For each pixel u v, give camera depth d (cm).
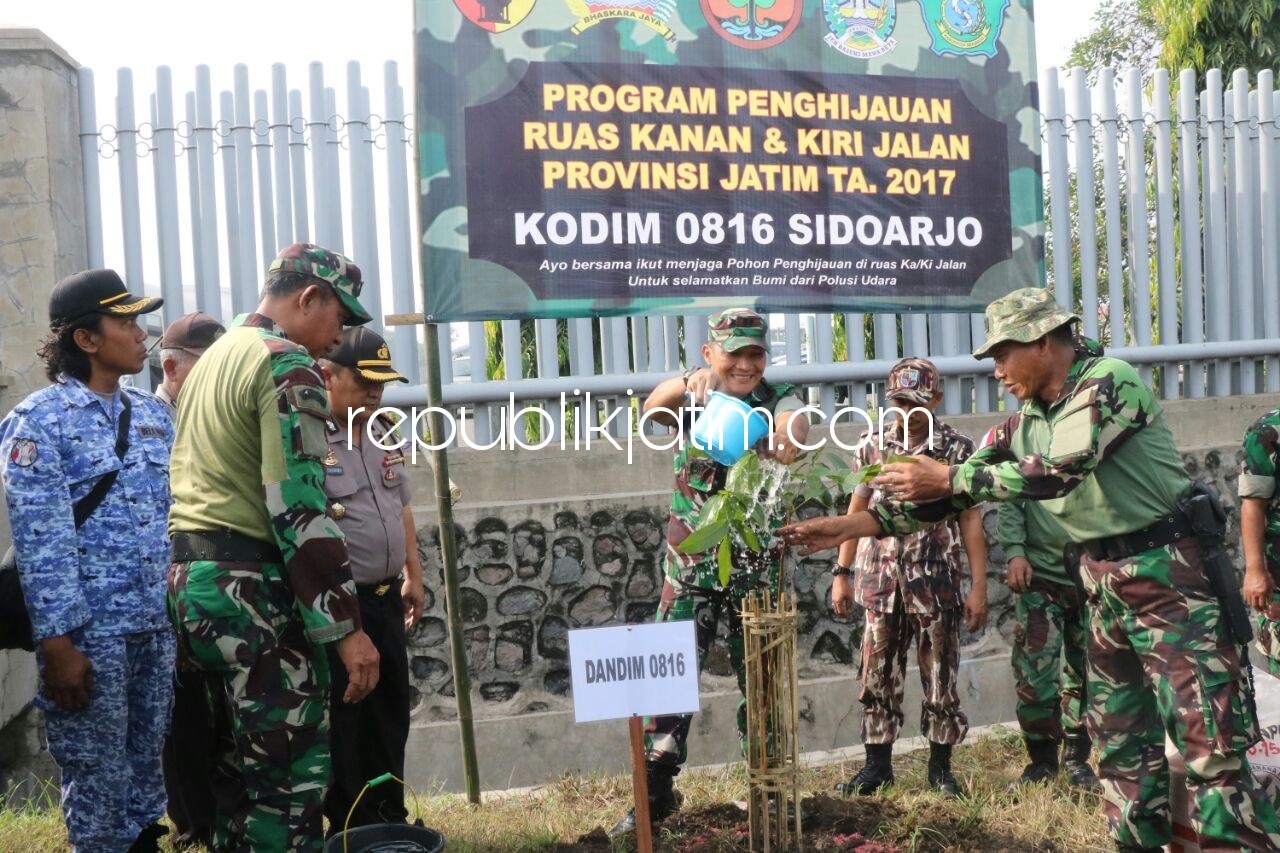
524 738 531
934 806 436
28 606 339
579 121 526
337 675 385
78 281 360
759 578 412
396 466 423
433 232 513
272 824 311
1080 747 478
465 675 465
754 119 546
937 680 462
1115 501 353
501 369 620
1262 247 660
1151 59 1339
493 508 539
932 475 363
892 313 577
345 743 392
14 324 506
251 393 308
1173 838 371
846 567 494
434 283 515
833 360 598
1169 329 641
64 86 526
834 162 557
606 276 533
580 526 548
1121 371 350
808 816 417
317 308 333
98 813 361
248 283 546
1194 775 343
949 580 462
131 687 373
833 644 568
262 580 313
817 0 553
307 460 305
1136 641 353
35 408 351
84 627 352
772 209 551
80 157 541
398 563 405
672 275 540
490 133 517
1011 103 578
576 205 528
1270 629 471
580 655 329
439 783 523
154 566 367
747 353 405
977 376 613
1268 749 393
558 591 546
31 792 502
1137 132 634
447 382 554
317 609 304
